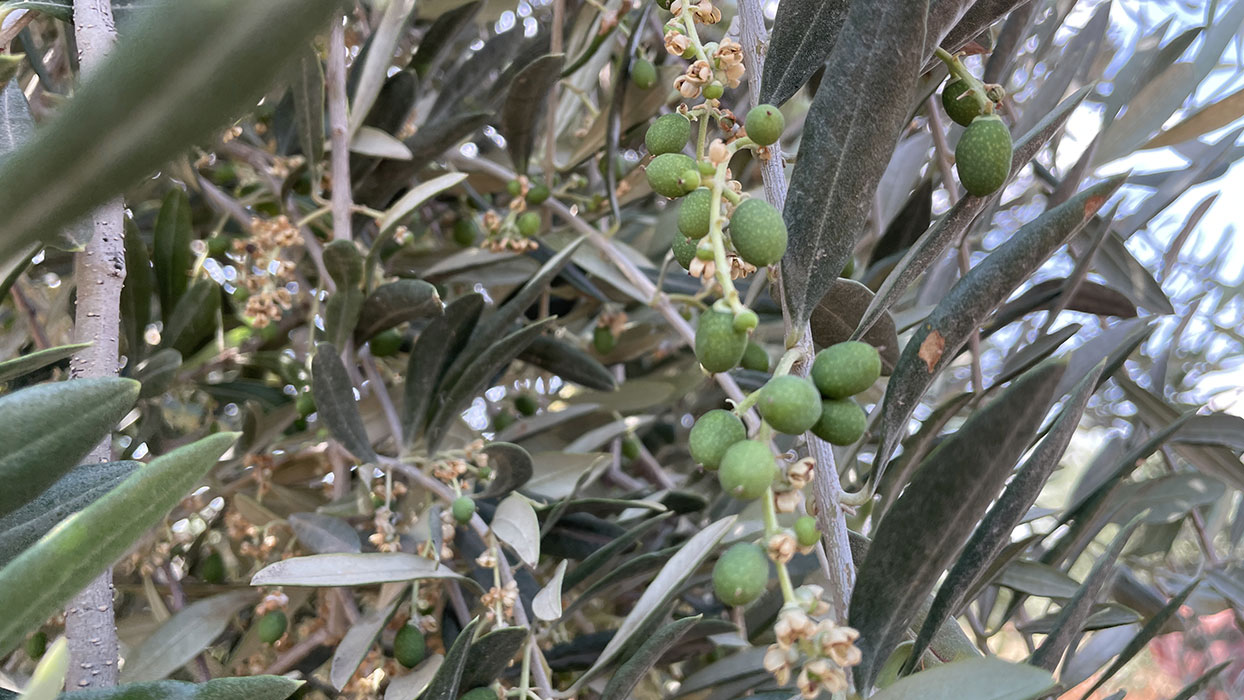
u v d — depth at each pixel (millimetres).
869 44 235
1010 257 244
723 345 231
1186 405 658
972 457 238
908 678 232
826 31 262
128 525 191
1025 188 655
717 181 243
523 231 535
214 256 552
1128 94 512
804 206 244
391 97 481
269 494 521
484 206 626
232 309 578
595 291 571
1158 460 683
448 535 401
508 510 383
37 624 187
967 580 266
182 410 624
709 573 475
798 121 605
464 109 569
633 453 646
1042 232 243
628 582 475
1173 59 496
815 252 244
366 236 589
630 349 640
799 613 226
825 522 254
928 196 427
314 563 343
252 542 500
